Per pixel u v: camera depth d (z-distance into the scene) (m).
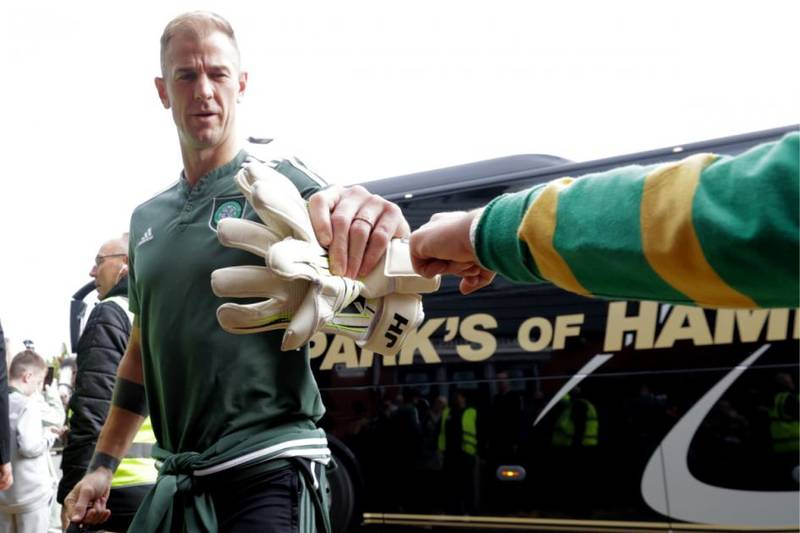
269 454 1.92
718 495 5.08
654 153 5.56
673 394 5.25
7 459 3.78
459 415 5.88
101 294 3.91
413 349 6.12
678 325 5.29
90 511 2.53
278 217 1.68
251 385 1.96
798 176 0.80
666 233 0.89
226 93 2.09
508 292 5.84
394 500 6.05
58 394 9.30
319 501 2.01
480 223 1.11
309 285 1.67
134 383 2.55
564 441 5.52
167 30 2.10
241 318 1.68
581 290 1.03
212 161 2.12
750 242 0.82
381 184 6.56
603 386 5.46
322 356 6.45
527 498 5.61
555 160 6.09
